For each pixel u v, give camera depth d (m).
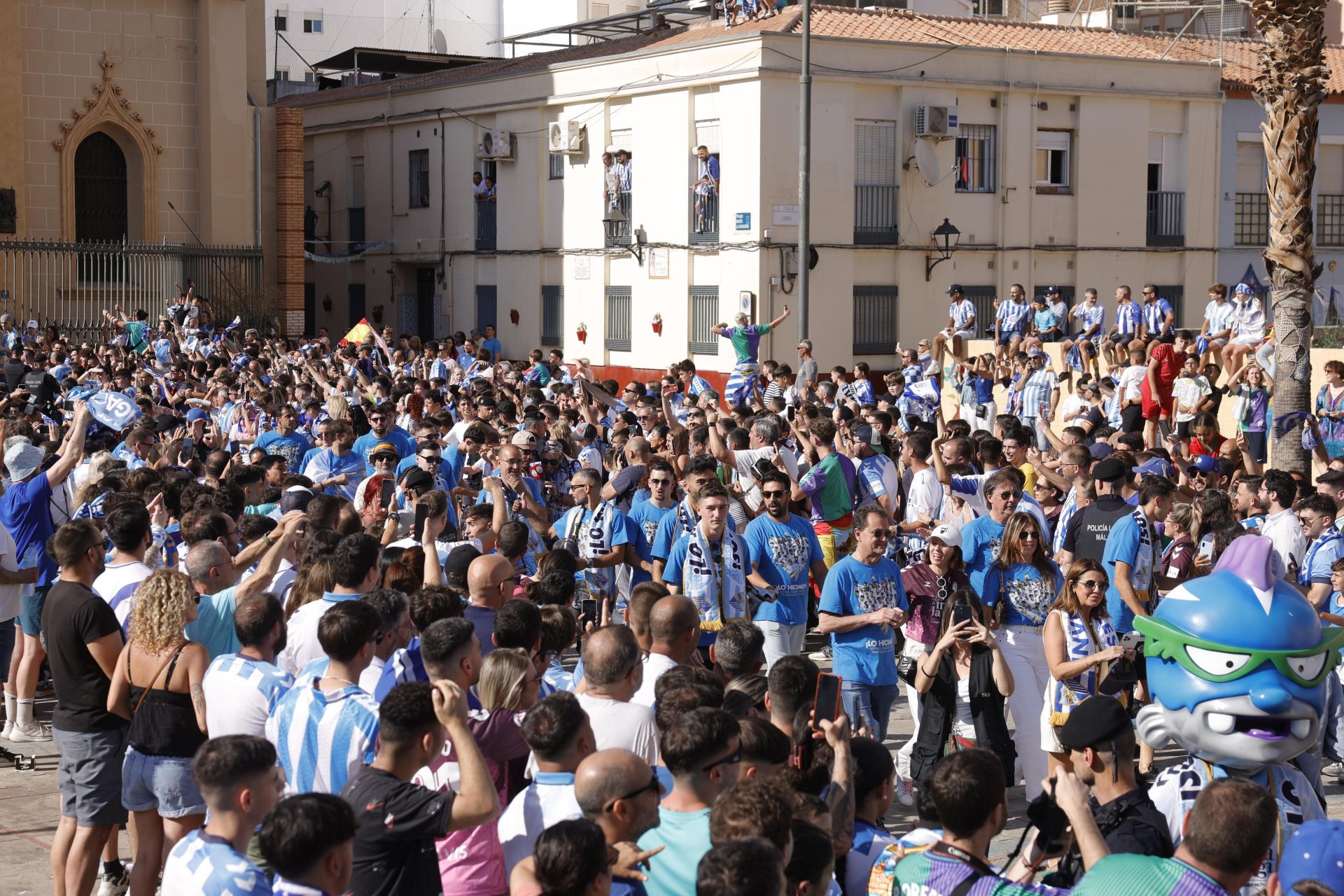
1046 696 7.99
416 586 8.45
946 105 29.20
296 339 34.31
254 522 8.62
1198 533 10.20
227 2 34.91
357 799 5.08
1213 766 5.76
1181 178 32.19
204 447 15.36
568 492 12.62
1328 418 18.16
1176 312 32.31
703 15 37.09
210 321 31.09
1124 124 31.30
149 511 9.06
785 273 28.16
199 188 35.19
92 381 18.97
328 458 13.34
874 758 5.55
